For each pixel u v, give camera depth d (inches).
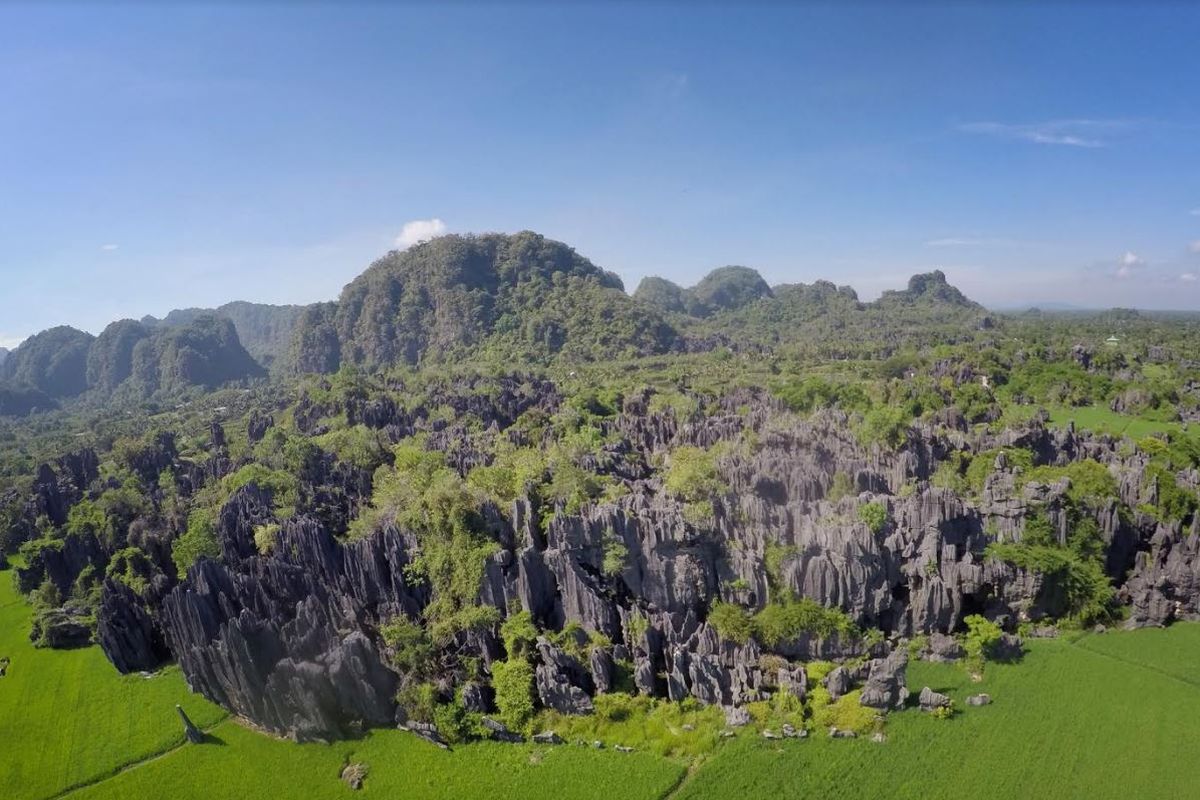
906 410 6323.8
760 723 2938.0
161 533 4815.5
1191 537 3661.4
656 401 7696.9
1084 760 2723.9
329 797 2805.1
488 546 3472.0
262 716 3191.4
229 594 3597.4
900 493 4126.5
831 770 2716.5
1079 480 4215.1
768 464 4343.0
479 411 7529.5
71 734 3294.8
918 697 3056.1
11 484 7076.8
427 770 2881.4
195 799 2844.5
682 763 2805.1
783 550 3491.6
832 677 3110.2
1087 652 3390.7
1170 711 2977.4
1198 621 3612.2
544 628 3373.5
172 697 3506.4
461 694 3112.7
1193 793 2564.0
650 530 3506.4
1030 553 3577.8
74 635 4180.6
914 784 2640.3
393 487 4638.3
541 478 4212.6
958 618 3533.5
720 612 3326.8
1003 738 2844.5
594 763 2842.0
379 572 3629.4
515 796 2723.9
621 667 3233.3
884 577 3511.3
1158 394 7549.2
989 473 4414.4
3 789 2979.8
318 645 3235.7
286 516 4357.8
